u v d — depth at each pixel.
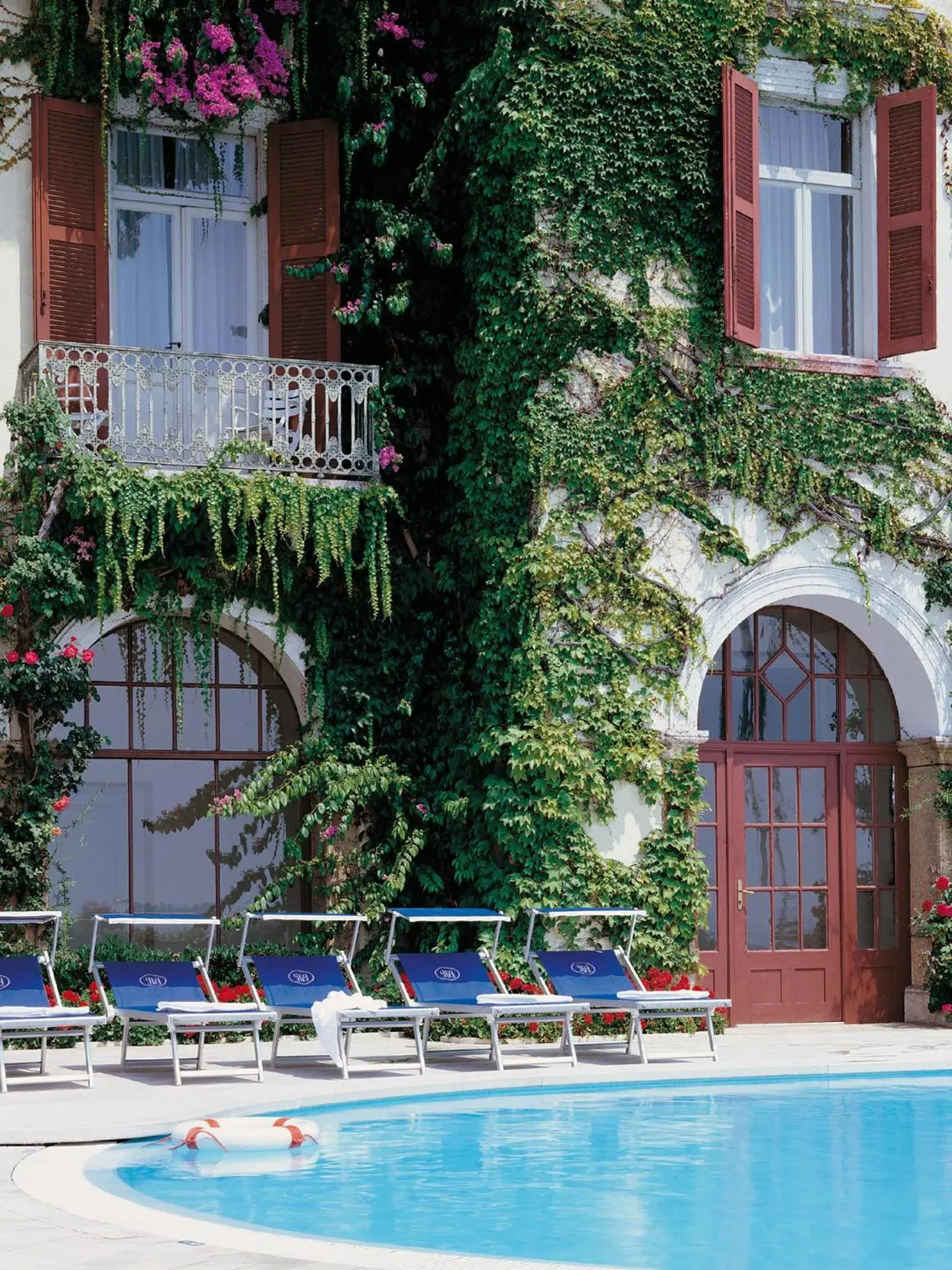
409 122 14.80
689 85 14.13
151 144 14.62
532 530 13.72
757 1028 14.46
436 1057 11.96
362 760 14.29
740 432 14.23
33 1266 5.43
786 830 14.93
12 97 13.87
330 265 14.58
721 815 14.68
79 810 13.81
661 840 13.74
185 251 14.66
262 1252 5.71
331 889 14.00
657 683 13.83
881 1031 14.28
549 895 13.38
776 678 15.02
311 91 14.84
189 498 13.47
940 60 15.04
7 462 13.14
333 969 11.78
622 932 13.53
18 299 13.84
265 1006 11.26
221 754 14.27
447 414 14.61
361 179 14.90
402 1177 7.64
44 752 13.20
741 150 14.05
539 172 13.71
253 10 14.64
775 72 14.64
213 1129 8.31
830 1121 9.44
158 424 14.27
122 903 13.89
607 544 13.80
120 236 14.48
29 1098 9.57
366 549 14.05
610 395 13.85
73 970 13.10
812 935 14.93
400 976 12.03
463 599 14.31
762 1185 7.55
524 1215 6.84
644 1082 10.91
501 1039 13.02
